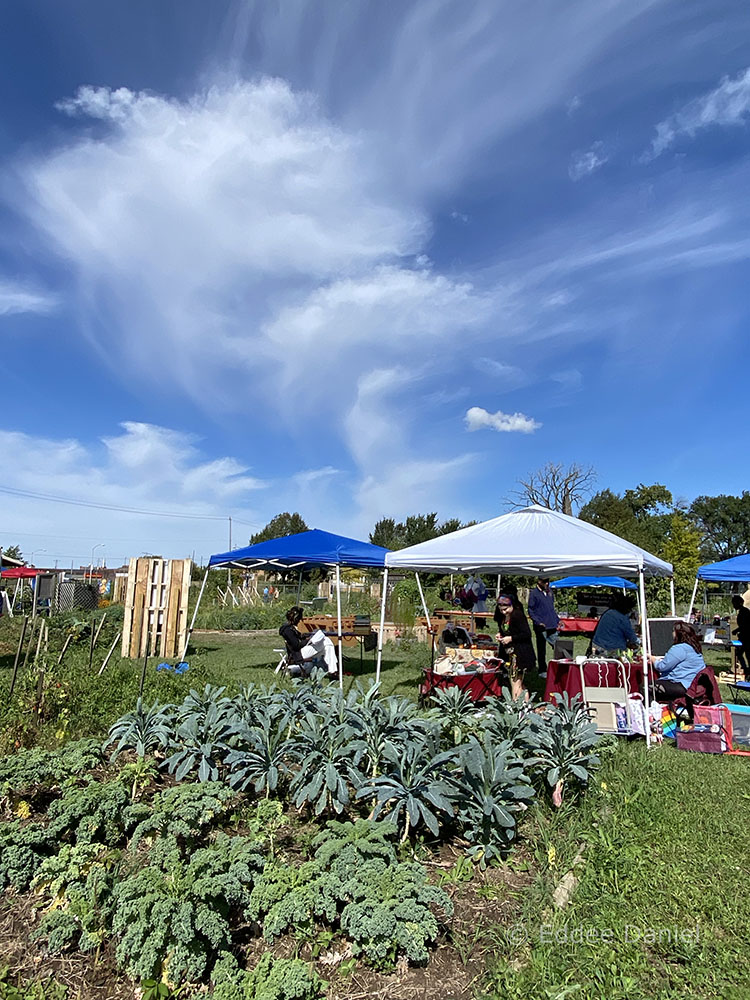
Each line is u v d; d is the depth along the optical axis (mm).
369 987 2791
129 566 13836
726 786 5633
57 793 4500
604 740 6453
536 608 11562
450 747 5004
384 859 3496
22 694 6344
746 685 10359
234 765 4617
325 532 12602
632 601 9266
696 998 2795
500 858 3943
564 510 47781
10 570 26500
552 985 2809
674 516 37219
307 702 5758
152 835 3678
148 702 6926
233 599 29953
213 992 2570
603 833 4340
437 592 29016
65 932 2879
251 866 3365
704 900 3600
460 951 2994
